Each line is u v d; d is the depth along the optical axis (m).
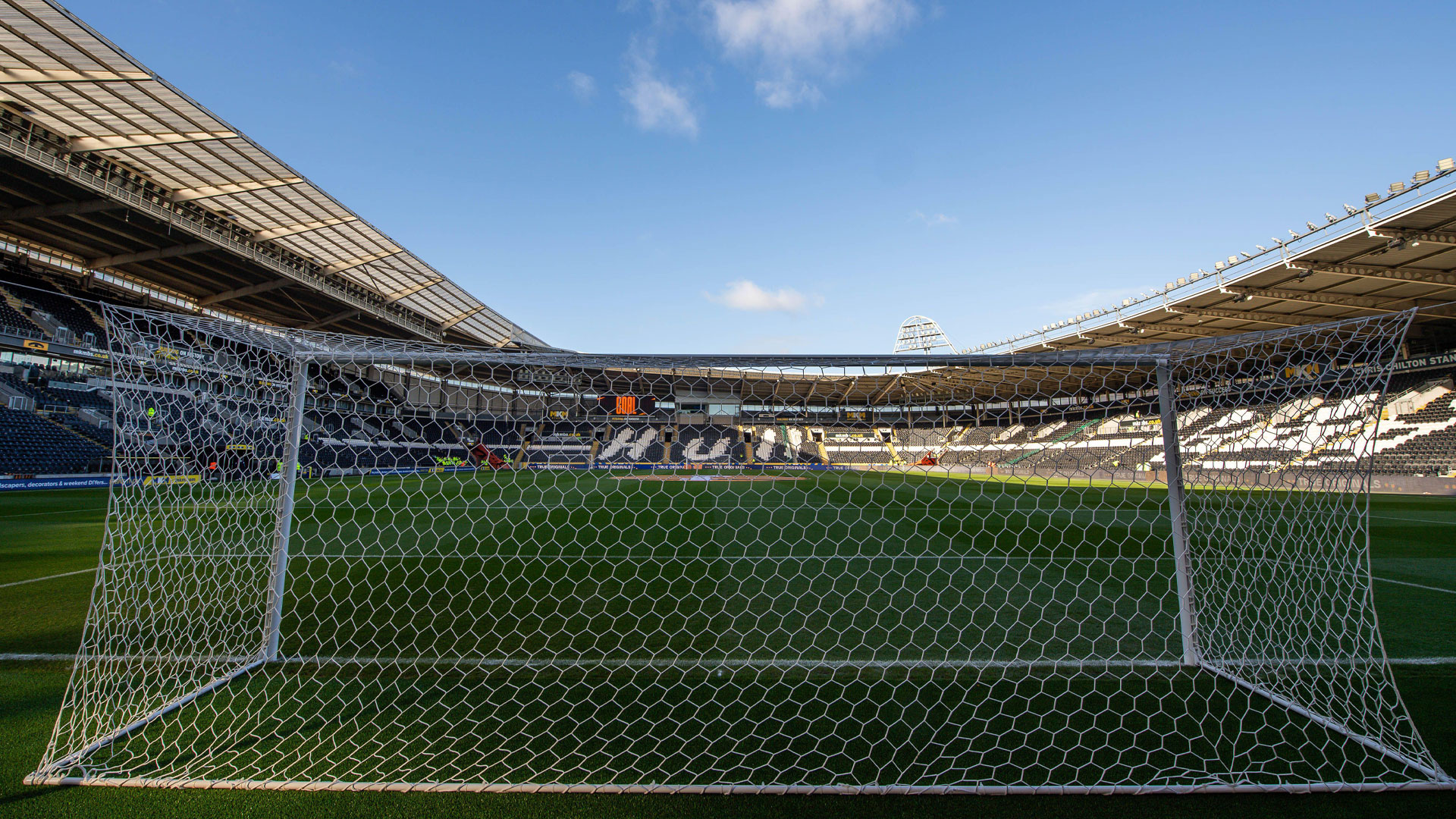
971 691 2.67
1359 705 2.49
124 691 2.65
